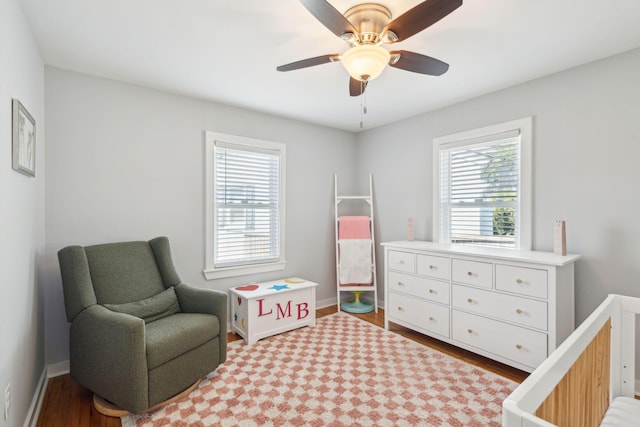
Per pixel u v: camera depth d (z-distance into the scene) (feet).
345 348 9.10
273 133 11.62
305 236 12.60
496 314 7.78
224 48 6.87
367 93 9.50
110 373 6.04
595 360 4.13
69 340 7.28
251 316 9.46
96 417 6.09
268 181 11.62
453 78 8.40
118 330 5.94
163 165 9.31
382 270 13.01
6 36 4.59
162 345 6.25
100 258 7.49
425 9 4.33
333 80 8.54
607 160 7.30
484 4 5.35
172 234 9.49
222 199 10.52
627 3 5.32
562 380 3.08
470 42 6.61
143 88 8.95
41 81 7.25
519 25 5.99
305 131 12.51
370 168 13.51
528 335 7.21
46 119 7.58
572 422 3.31
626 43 6.67
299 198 12.41
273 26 6.04
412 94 9.53
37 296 6.79
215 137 10.23
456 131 10.36
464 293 8.45
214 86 8.96
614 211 7.22
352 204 14.03
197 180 9.95
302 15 5.69
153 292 7.98
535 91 8.48
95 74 8.18
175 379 6.51
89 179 8.16
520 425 2.10
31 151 6.05
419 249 9.51
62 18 5.80
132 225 8.80
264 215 11.52
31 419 5.81
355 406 6.39
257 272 11.27
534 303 7.11
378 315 12.10
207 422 5.91
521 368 7.32
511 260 7.45
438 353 8.77
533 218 8.55
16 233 5.18
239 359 8.43
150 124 9.07
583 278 7.67
